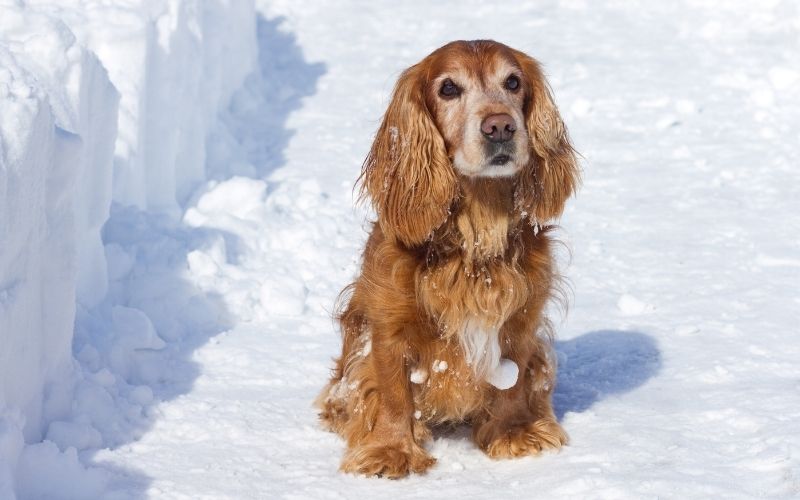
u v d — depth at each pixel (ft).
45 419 14.11
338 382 15.57
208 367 17.74
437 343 14.07
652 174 28.84
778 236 23.86
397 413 14.19
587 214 26.03
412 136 14.16
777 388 15.56
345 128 33.45
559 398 16.21
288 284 21.07
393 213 14.12
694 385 16.11
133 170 21.79
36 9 19.51
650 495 12.06
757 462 12.82
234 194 25.13
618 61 39.09
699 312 19.63
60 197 14.15
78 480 12.65
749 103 34.24
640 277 21.90
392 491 13.21
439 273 13.82
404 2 48.47
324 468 14.02
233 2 34.04
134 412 15.26
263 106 35.24
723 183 27.81
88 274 18.16
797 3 43.14
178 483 13.19
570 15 45.34
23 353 13.14
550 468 13.57
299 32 43.70
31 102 13.15
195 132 26.32
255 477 13.55
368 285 14.25
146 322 17.44
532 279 14.23
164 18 23.57
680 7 45.47
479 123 13.47
